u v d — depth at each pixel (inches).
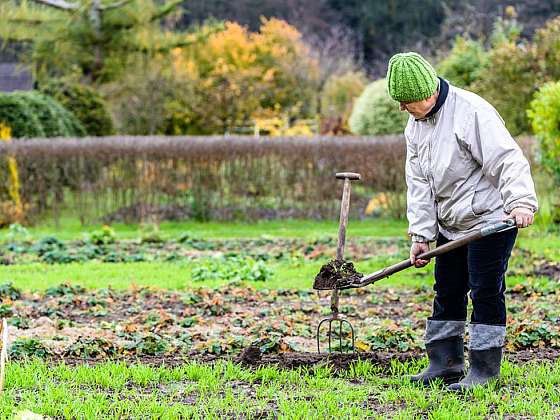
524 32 1776.6
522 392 254.5
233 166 848.3
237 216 854.5
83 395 255.8
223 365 289.7
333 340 331.0
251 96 1472.7
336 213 854.5
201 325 373.4
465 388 254.2
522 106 969.5
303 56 1766.7
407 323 365.7
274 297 446.0
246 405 243.6
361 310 411.2
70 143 832.3
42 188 828.6
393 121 1075.3
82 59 1493.6
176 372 277.1
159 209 855.1
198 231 797.9
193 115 1434.5
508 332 330.3
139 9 1505.9
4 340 230.2
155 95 1387.8
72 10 1465.3
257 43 1689.2
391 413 237.1
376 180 848.3
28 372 274.5
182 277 520.4
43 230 813.2
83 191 836.6
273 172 853.8
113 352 315.6
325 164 848.3
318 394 253.4
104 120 1261.1
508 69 971.9
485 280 251.8
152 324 370.3
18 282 501.4
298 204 859.4
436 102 248.2
